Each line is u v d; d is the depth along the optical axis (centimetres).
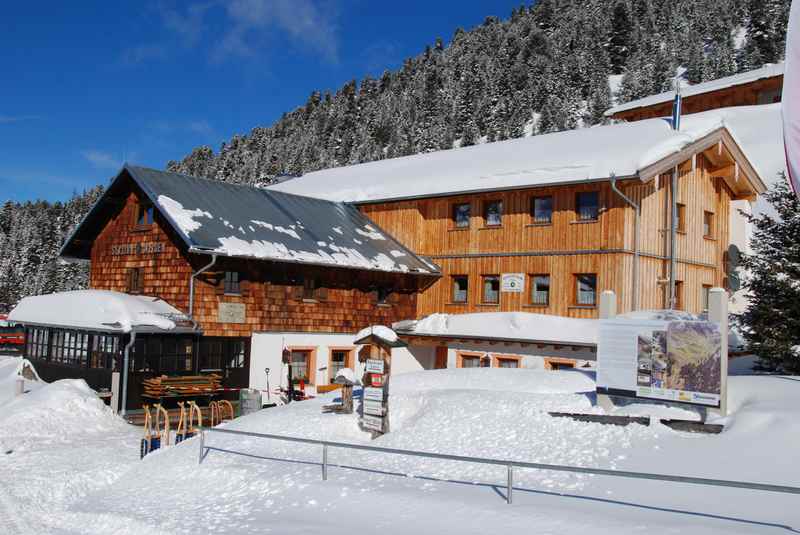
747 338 1784
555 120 11269
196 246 2084
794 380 1382
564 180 2342
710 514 845
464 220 2772
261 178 12206
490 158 2952
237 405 2277
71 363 2312
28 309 2517
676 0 15912
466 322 2555
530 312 2509
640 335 1305
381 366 1504
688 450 1105
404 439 1407
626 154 2302
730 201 2909
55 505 1251
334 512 1004
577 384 1662
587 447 1198
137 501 1207
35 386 2386
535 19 17988
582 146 2673
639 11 15712
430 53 18425
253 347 2341
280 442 1477
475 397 1532
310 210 2833
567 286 2417
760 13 10444
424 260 2816
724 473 991
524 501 951
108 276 2558
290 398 2347
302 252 2380
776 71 4547
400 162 3616
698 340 1235
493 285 2650
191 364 2206
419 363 2761
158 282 2334
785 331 1691
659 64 12062
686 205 2600
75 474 1395
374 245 2755
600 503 925
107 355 2136
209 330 2223
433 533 873
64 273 7562
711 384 1217
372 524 933
